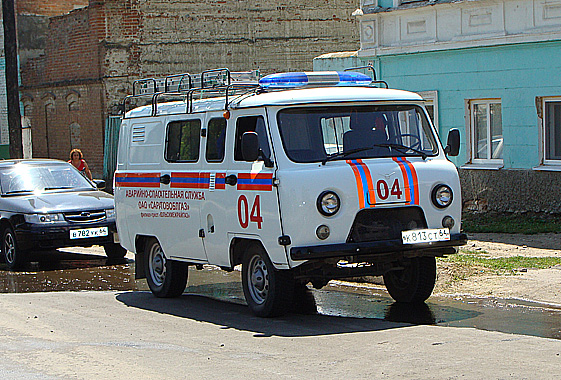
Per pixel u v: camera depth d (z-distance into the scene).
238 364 12.09
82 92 45.47
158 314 16.84
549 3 26.66
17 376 11.73
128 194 19.67
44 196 25.50
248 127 15.90
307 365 11.89
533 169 27.36
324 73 16.86
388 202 15.08
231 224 16.16
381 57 32.44
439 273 19.53
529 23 27.20
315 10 47.25
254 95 16.02
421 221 15.51
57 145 47.66
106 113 44.38
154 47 44.91
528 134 27.72
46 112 48.19
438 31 30.22
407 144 16.02
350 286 19.58
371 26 32.59
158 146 18.67
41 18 51.38
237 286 20.48
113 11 44.19
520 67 27.69
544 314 15.42
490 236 24.73
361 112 15.82
